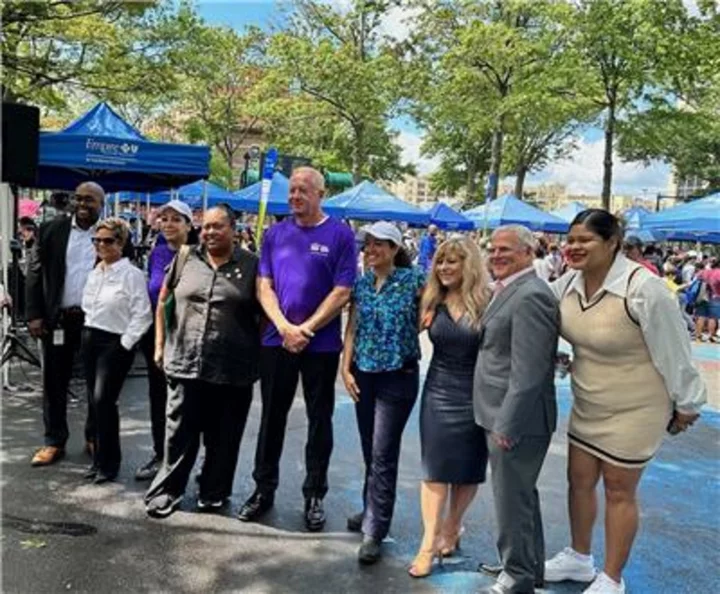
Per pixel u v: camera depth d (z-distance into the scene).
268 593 3.39
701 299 14.73
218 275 4.14
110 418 4.67
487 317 3.32
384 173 40.19
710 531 4.40
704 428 7.15
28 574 3.46
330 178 23.80
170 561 3.67
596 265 3.19
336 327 4.14
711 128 21.56
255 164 18.66
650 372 3.19
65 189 11.18
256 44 30.41
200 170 8.12
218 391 4.25
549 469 5.47
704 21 18.36
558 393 8.30
